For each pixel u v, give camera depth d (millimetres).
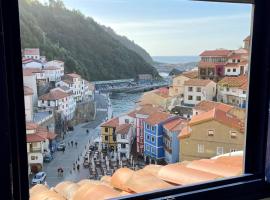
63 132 56469
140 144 64688
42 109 53250
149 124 64688
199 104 68062
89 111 58688
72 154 57938
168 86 64812
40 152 54125
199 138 70000
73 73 56094
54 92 54188
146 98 63406
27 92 50875
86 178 60844
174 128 67312
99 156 61062
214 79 67938
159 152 67000
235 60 68875
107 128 61000
